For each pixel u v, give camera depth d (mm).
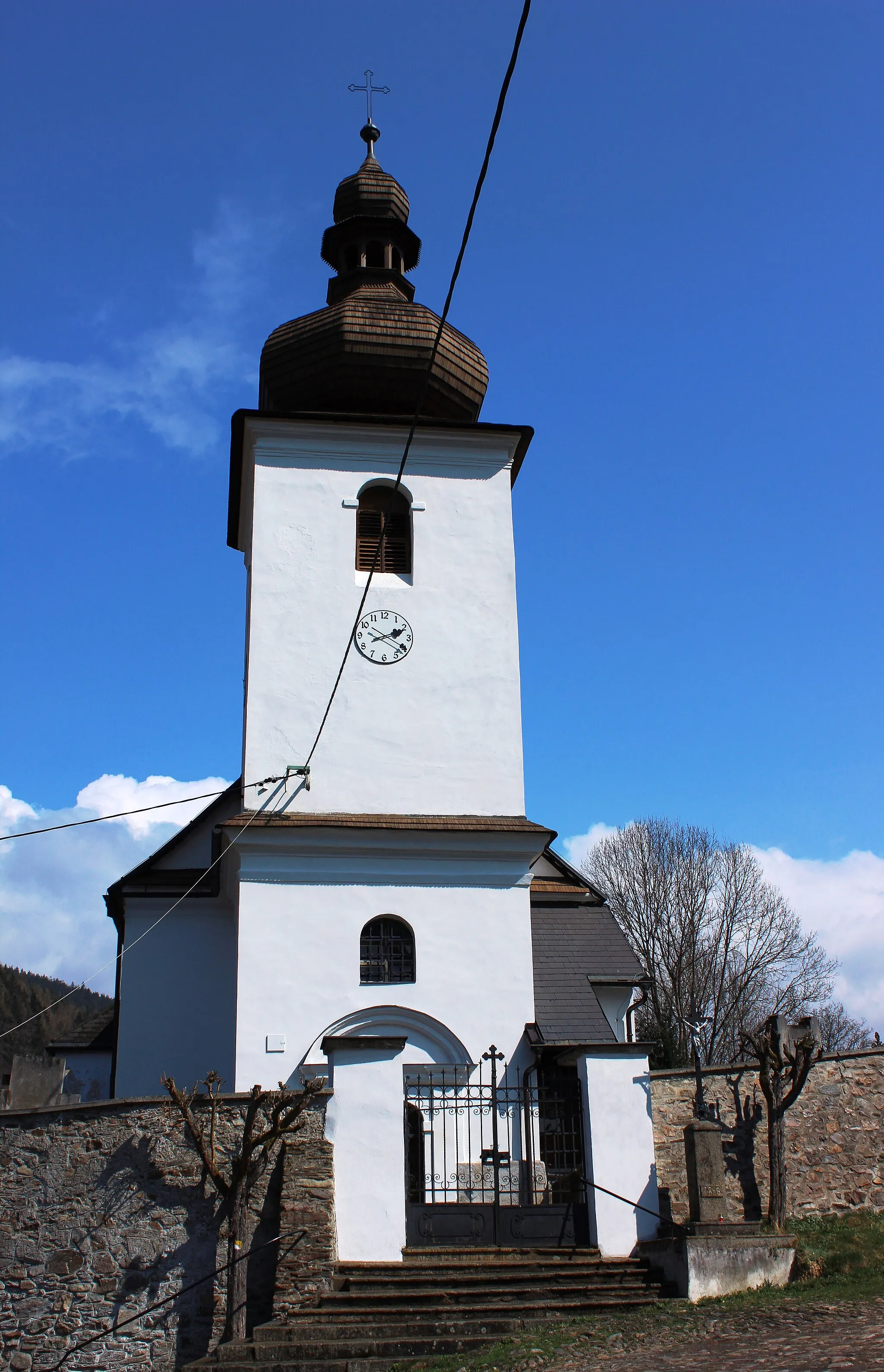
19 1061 23312
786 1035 19797
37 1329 16875
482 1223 17328
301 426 26375
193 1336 16469
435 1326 14570
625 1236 17141
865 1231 17953
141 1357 16500
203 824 27375
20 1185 17547
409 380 27516
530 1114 20766
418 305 28328
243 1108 17547
